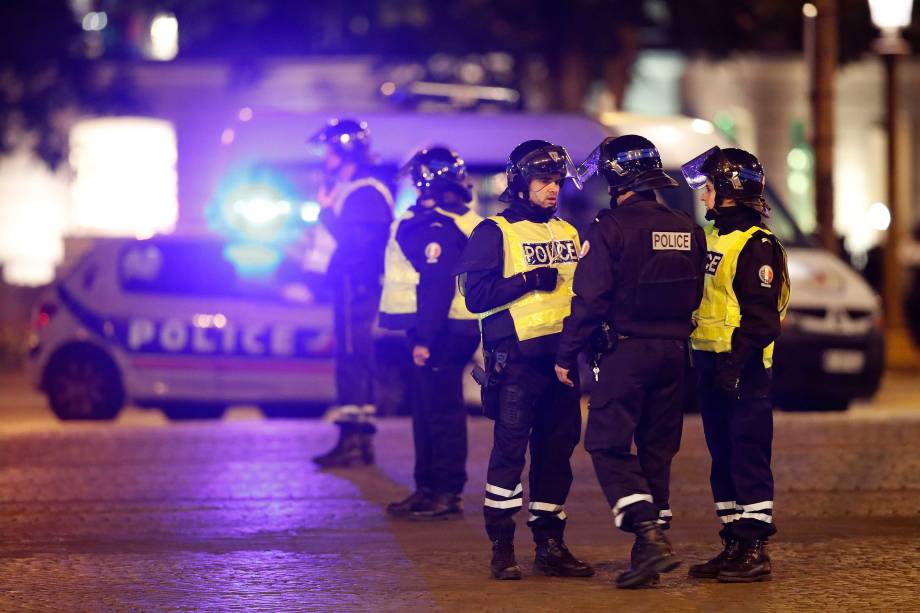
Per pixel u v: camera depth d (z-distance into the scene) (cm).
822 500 3462
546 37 8669
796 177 11688
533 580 2597
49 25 9600
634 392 2481
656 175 2506
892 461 4059
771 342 2525
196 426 4919
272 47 10100
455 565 2744
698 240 2517
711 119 11581
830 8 6919
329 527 3175
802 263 5438
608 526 3181
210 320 5194
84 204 10350
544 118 5719
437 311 3136
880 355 5422
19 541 3039
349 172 3906
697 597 2430
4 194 11844
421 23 9150
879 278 8938
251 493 3616
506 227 2573
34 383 5306
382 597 2467
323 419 5584
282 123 5706
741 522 2550
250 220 5638
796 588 2494
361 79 10788
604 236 2461
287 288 5200
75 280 5312
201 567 2741
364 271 3922
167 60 11006
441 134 5684
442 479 3259
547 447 2617
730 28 8819
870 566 2683
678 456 4222
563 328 2494
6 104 9869
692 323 2523
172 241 5275
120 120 10269
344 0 9594
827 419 5016
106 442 4531
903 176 11719
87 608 2405
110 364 5250
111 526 3206
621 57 8869
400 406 5275
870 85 11775
